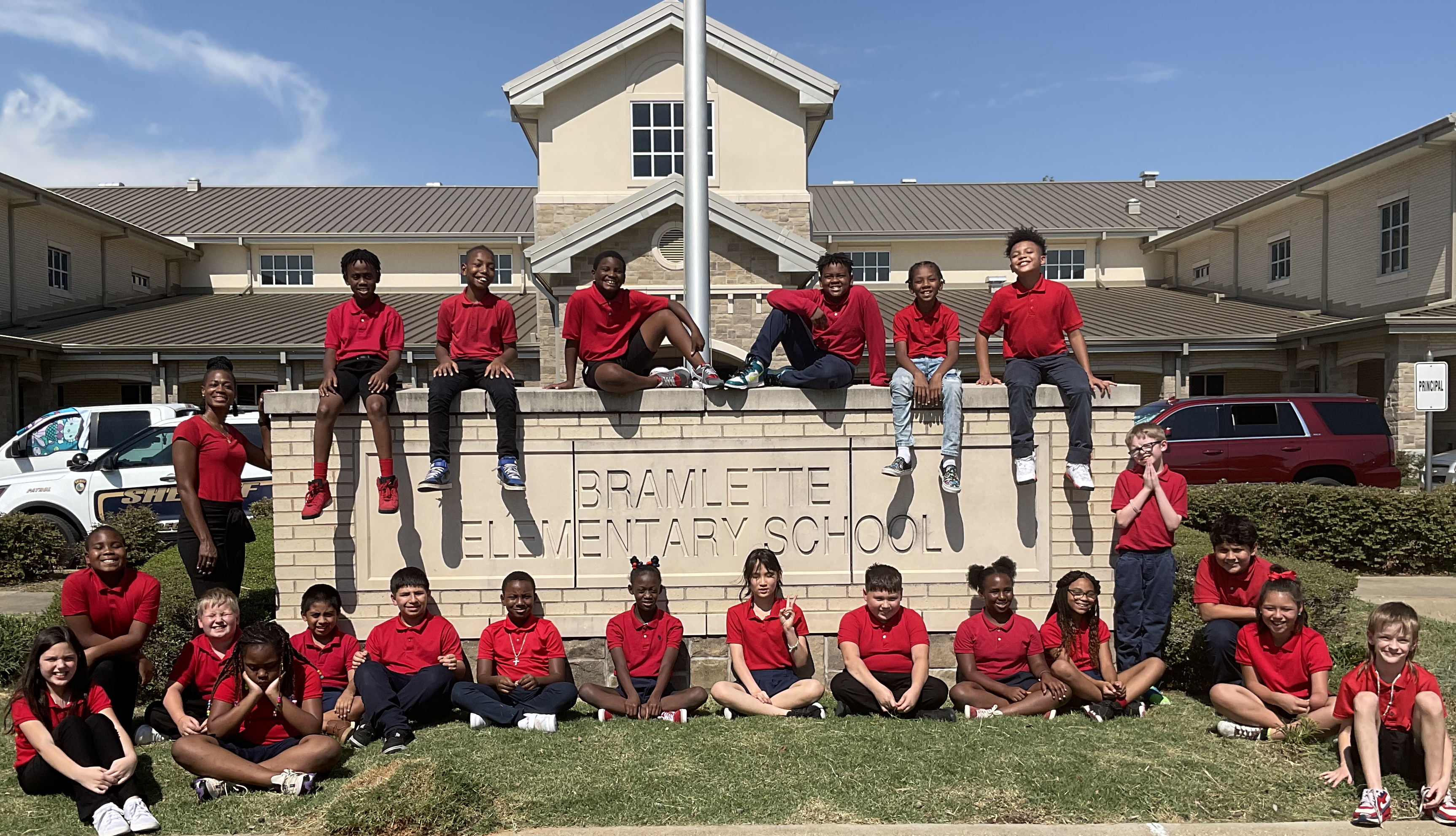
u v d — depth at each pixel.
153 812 4.60
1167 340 23.23
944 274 29.80
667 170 20.27
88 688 4.92
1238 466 14.58
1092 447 6.61
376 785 4.49
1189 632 6.46
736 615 6.19
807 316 6.64
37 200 23.44
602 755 5.18
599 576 6.64
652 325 6.66
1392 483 14.48
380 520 6.55
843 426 6.69
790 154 20.20
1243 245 28.22
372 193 33.25
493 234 28.48
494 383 6.46
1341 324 20.72
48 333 22.89
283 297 29.05
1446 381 12.88
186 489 6.31
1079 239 30.77
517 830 4.25
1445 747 4.53
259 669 5.04
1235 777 4.89
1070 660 6.09
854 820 4.37
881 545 6.71
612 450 6.64
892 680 6.04
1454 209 20.39
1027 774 4.86
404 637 6.04
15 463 13.70
